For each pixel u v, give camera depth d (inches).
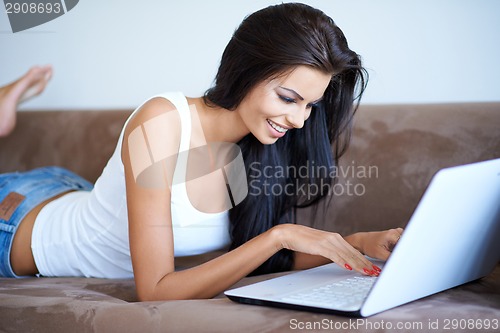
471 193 49.8
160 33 105.2
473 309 52.1
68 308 55.9
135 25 106.4
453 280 57.3
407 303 53.6
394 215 81.7
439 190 46.3
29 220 80.7
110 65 108.6
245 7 100.0
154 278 61.4
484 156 78.5
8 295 60.8
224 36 101.7
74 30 109.7
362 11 94.7
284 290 55.7
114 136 95.0
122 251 74.5
